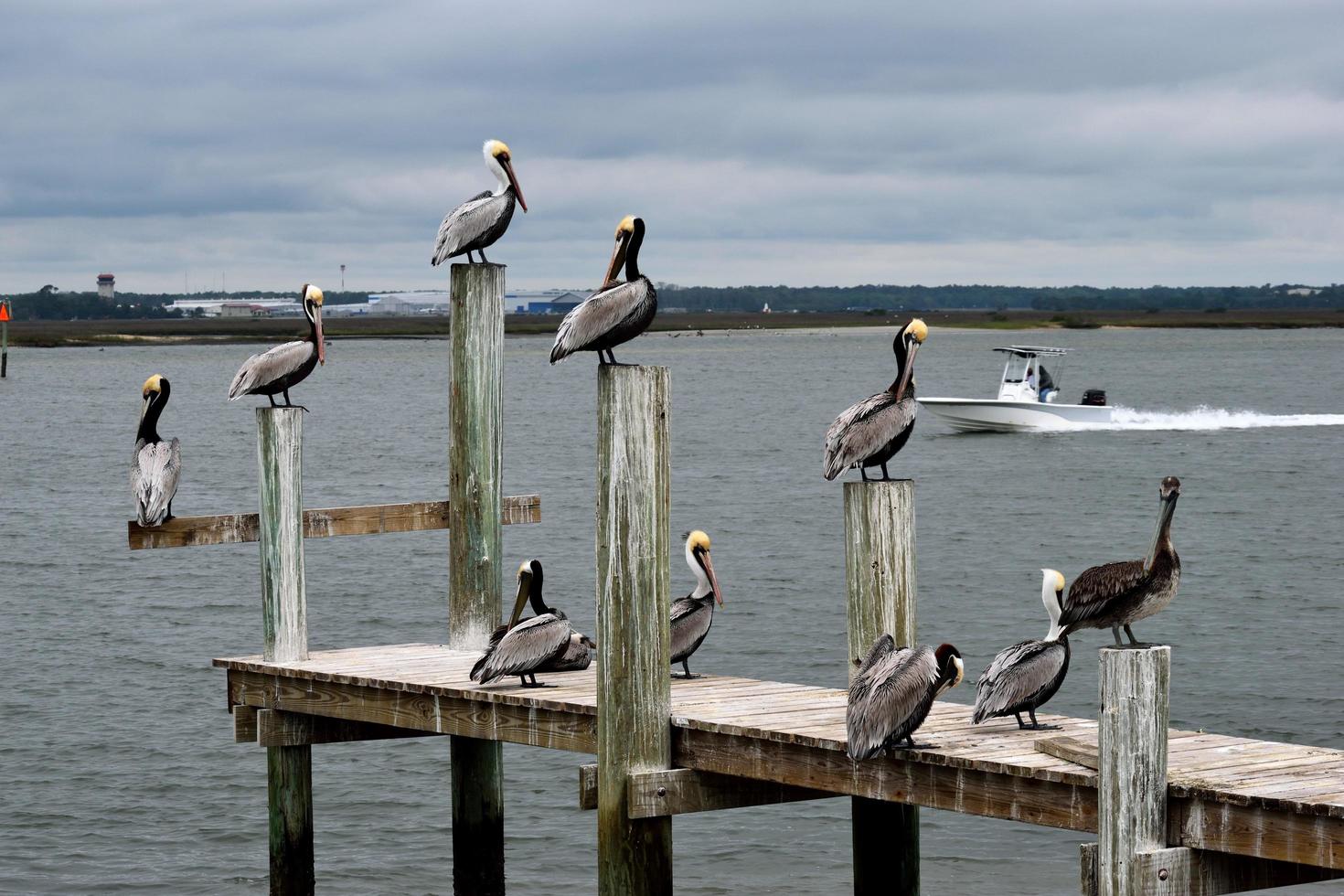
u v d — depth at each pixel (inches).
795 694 470.0
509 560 1291.8
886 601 438.3
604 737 425.7
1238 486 1745.8
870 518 438.0
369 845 641.0
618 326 428.1
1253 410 3078.2
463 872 572.7
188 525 531.2
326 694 513.3
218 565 1275.8
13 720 807.7
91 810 677.9
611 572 423.8
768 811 684.1
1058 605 434.3
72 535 1429.6
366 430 2743.6
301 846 542.0
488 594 560.7
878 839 467.5
